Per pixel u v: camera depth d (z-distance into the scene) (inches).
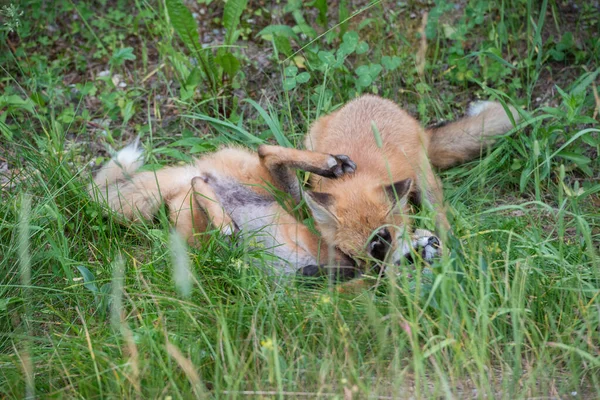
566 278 249.9
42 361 236.1
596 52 388.2
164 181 333.4
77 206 320.5
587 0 412.8
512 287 235.1
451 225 279.3
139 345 231.1
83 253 298.8
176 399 211.3
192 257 279.7
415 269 258.8
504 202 333.7
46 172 331.6
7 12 382.9
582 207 318.7
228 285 272.5
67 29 435.5
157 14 423.8
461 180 349.7
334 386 217.0
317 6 401.4
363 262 275.9
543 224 312.7
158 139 382.3
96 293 256.8
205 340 227.3
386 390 215.9
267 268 280.4
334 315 236.8
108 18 436.1
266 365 220.2
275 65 410.3
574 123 349.4
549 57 399.5
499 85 386.3
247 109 395.2
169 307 257.3
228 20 383.6
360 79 370.6
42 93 405.4
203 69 390.9
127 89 408.8
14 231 285.6
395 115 343.9
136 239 318.3
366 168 315.3
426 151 330.6
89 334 241.9
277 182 326.3
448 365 213.3
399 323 228.7
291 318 244.7
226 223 305.0
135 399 213.0
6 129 351.9
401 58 401.1
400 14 423.2
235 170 333.7
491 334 232.1
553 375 216.2
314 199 284.4
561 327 237.6
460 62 387.9
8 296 272.2
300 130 380.5
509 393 209.0
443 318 225.5
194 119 388.2
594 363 212.2
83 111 391.5
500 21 410.9
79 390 218.4
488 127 350.0
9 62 419.8
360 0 426.6
